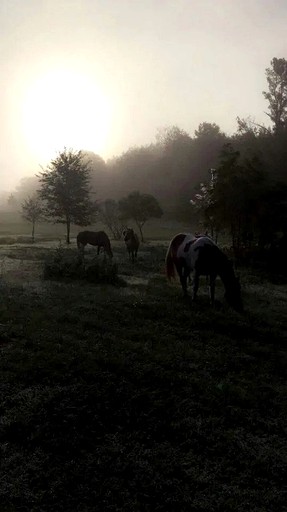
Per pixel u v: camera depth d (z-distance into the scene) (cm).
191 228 7325
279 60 8400
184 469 498
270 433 595
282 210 2661
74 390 641
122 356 786
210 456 530
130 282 1703
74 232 6644
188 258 1288
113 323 1023
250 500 457
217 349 902
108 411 602
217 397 674
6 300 1152
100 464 491
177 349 866
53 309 1084
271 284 1983
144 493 456
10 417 562
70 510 425
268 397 698
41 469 477
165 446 538
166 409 623
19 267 1897
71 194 4422
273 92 8581
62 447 519
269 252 2641
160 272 2050
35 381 667
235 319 1150
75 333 913
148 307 1198
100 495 446
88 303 1195
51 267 1675
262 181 2797
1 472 466
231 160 2764
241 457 529
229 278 1205
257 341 1001
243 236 2830
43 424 554
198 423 591
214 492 466
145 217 5144
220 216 2747
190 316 1127
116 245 3878
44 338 851
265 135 8625
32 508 423
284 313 1319
